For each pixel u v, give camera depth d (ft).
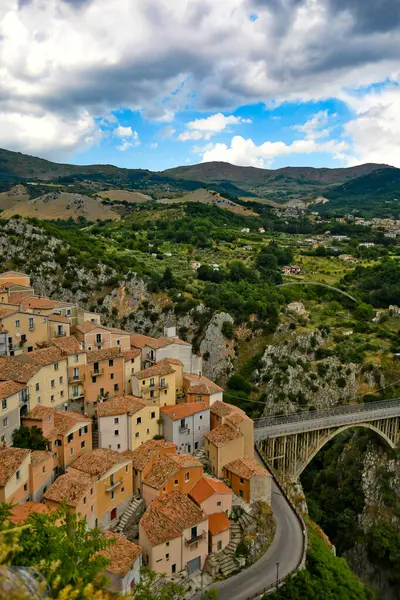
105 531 229.04
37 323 318.86
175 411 296.10
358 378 481.46
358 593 249.34
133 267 579.48
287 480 351.46
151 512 227.61
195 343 491.72
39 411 253.65
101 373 308.19
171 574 220.84
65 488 213.87
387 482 389.80
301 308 591.78
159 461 260.42
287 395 456.04
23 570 92.17
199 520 229.66
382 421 397.60
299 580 229.86
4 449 219.61
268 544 257.14
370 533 362.94
